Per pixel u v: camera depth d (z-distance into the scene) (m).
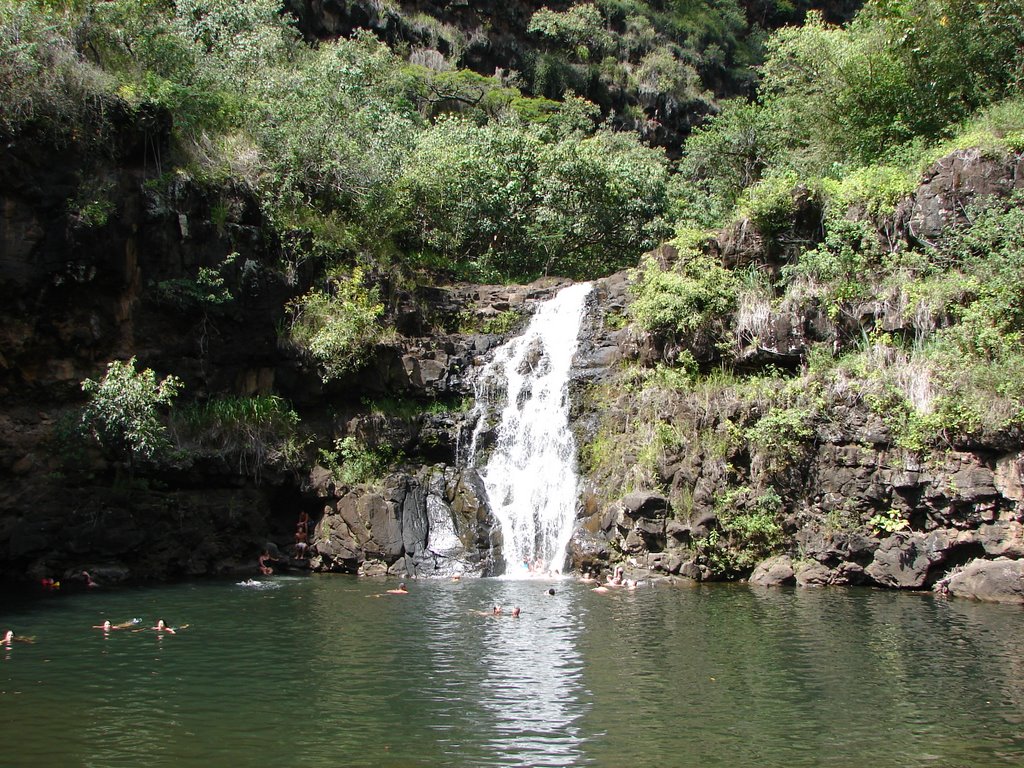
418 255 32.69
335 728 10.13
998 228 21.95
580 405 25.22
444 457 25.80
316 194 29.28
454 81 57.94
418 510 23.42
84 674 12.25
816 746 9.66
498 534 23.47
